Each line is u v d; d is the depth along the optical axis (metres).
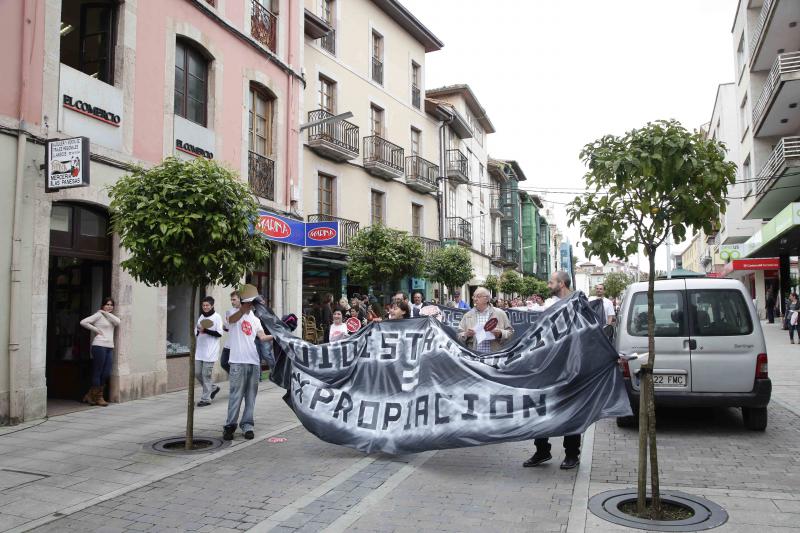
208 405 9.92
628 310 7.87
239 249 7.22
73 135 9.37
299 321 16.22
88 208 9.89
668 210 4.80
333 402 6.92
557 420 5.84
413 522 4.55
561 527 4.40
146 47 11.04
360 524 4.52
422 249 18.89
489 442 6.00
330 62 21.22
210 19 12.96
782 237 24.66
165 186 6.58
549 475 5.79
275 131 15.64
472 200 37.25
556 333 6.13
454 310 13.10
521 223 59.03
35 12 8.72
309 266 20.23
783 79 21.05
